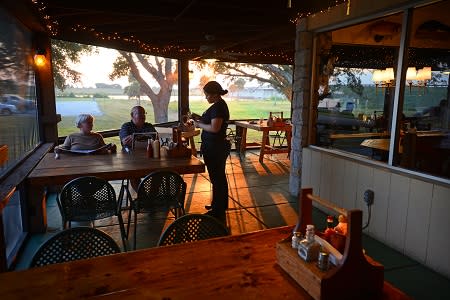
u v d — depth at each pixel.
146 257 1.39
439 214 2.64
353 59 4.05
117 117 10.75
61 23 4.14
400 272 2.68
